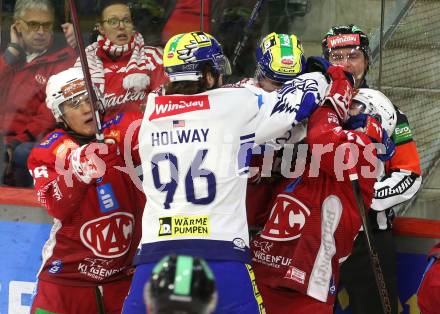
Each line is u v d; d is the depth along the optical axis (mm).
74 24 11734
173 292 6480
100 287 12266
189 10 16516
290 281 11758
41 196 11805
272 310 12078
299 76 11492
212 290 6582
